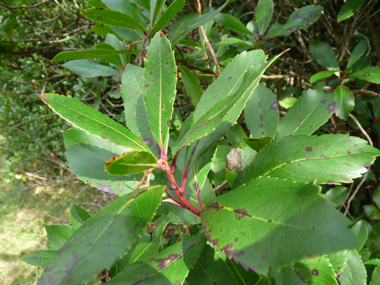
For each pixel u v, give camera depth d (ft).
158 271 0.65
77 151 0.80
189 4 2.61
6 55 2.28
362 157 0.69
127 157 0.53
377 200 1.19
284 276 0.72
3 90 3.97
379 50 1.72
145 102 0.71
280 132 0.92
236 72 0.78
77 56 1.01
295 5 2.26
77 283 0.45
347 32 2.12
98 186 0.77
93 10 0.94
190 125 0.78
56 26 3.85
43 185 4.74
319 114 0.89
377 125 1.77
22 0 2.93
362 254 1.00
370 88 2.34
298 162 0.73
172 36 1.11
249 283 0.75
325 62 1.48
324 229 0.41
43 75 4.11
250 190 0.56
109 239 0.50
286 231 0.44
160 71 0.71
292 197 0.47
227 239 0.50
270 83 2.76
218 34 1.95
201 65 1.66
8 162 4.69
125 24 1.02
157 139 0.68
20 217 4.21
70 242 0.50
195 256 0.67
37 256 0.87
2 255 3.59
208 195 0.81
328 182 0.68
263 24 1.48
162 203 0.82
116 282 0.63
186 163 0.74
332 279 0.67
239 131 1.09
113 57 1.31
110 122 0.61
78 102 0.61
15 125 4.63
